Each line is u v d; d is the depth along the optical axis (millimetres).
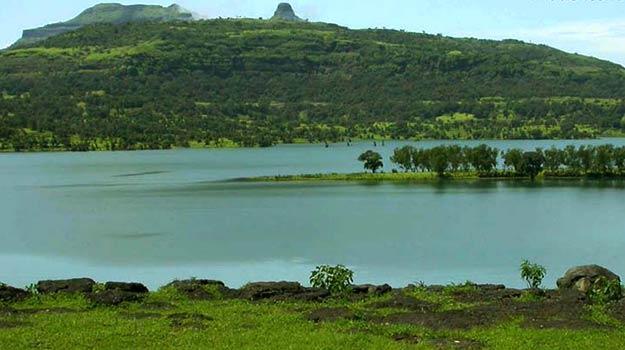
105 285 36812
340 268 37406
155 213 140375
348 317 29500
